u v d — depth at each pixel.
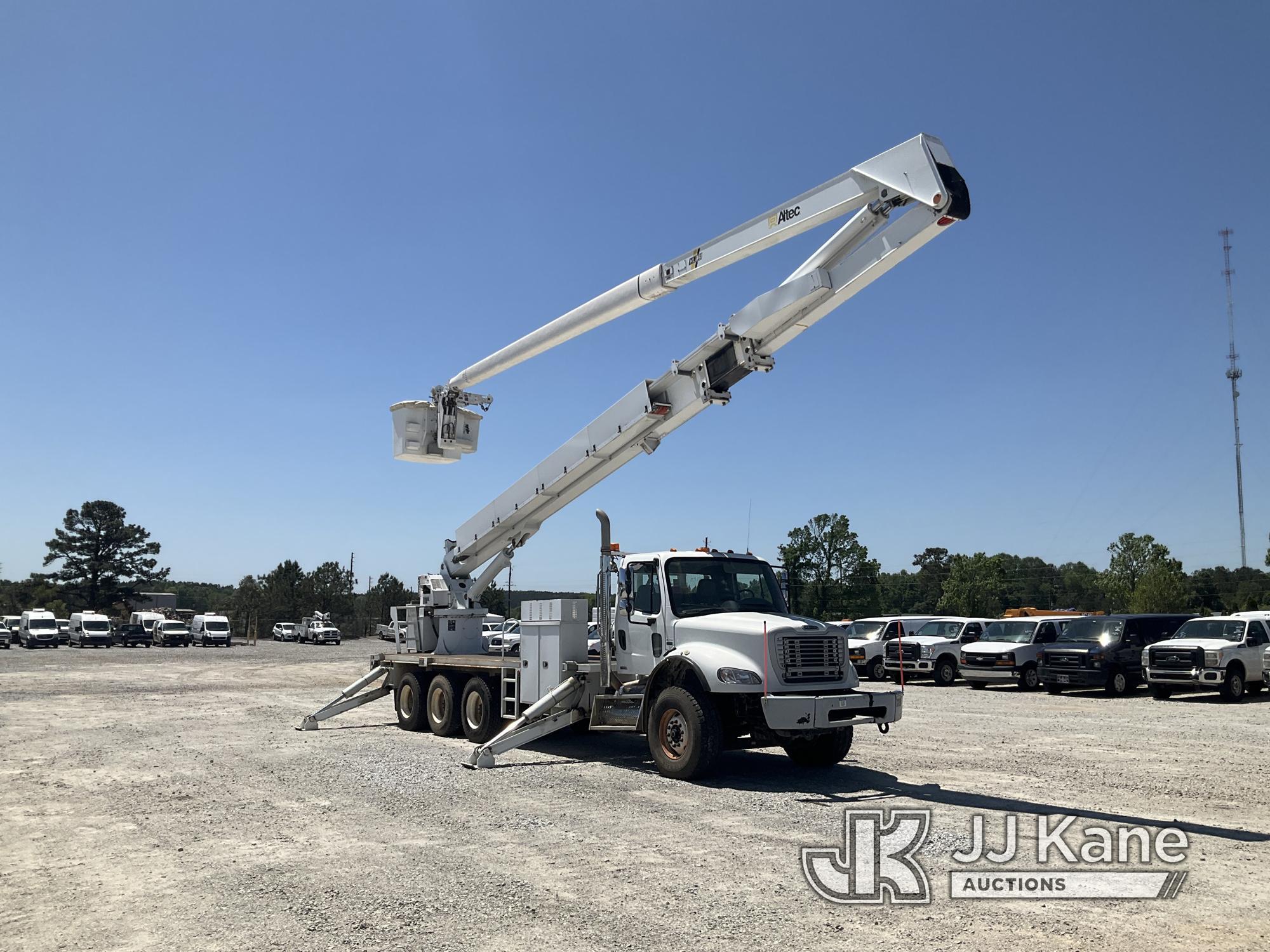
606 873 6.35
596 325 12.09
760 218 9.98
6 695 22.94
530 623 12.87
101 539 102.31
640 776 10.62
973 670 24.41
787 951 4.86
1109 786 9.75
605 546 11.87
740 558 11.88
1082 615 26.38
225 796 9.49
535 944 4.97
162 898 5.89
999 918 5.39
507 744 11.48
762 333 10.46
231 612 90.88
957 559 79.75
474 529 15.26
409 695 15.69
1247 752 12.33
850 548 59.72
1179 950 4.86
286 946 4.96
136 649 57.78
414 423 14.49
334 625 80.81
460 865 6.61
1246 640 20.97
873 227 9.25
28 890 6.12
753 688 9.85
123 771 11.20
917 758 11.80
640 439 12.44
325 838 7.52
